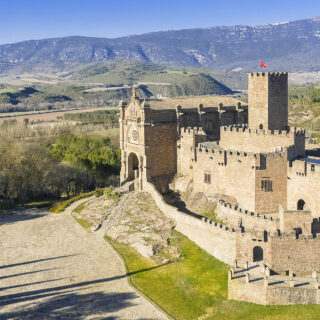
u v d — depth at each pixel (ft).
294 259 306.96
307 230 323.57
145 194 475.31
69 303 299.38
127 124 502.79
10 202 543.39
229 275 295.28
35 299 305.32
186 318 279.08
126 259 363.56
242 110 527.40
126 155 509.76
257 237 320.09
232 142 443.32
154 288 316.19
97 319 279.08
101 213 460.55
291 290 279.08
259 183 385.70
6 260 366.43
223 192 415.85
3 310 291.79
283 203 384.68
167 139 488.44
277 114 453.58
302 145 406.21
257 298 284.41
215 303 291.79
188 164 476.54
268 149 417.49
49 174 593.42
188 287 313.73
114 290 315.99
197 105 506.89
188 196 455.22
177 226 402.93
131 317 280.72
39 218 474.49
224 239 341.00
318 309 271.69
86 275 338.34
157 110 482.69
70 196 587.68
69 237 413.39
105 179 651.25
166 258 358.02
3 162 574.15
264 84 446.19
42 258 369.09
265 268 299.79
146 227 410.72
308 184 365.40
